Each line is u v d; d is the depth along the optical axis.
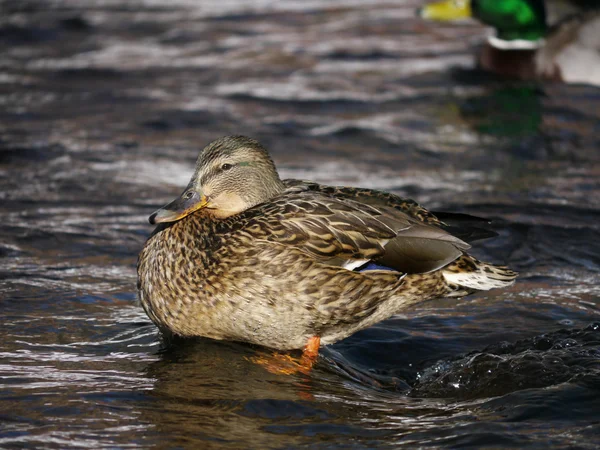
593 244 13.41
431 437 7.91
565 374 9.11
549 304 11.27
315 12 28.70
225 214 10.19
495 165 16.89
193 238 9.77
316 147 17.64
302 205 9.92
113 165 16.34
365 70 22.91
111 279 11.72
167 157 16.89
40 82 21.30
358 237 9.70
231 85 21.42
